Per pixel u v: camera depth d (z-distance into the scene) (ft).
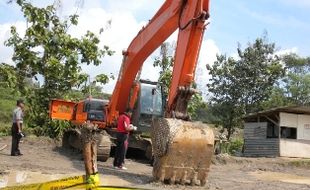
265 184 47.52
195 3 40.73
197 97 91.91
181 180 39.34
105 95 88.28
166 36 48.37
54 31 86.63
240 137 144.97
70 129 71.05
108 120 59.88
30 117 82.99
